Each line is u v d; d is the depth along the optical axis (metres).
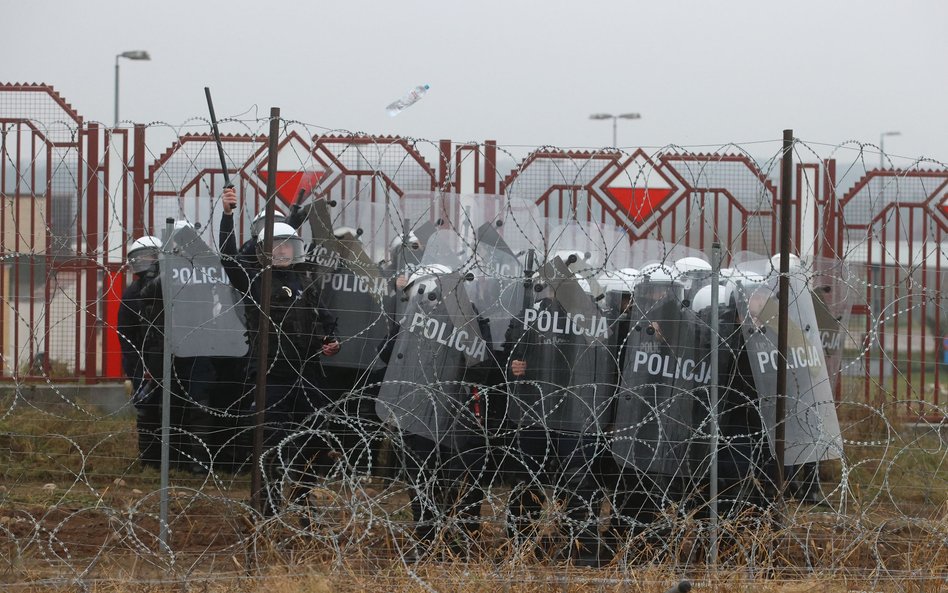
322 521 16.88
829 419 19.41
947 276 27.70
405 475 18.36
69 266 23.64
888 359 23.62
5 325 24.80
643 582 16.28
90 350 23.66
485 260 19.56
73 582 16.16
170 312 18.08
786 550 17.55
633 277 18.61
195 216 22.11
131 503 19.61
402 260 19.72
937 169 28.52
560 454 18.33
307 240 20.41
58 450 21.30
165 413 17.78
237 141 26.00
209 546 17.80
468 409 18.00
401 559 16.39
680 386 18.30
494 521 16.92
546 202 27.97
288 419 19.11
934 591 16.66
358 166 26.84
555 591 16.22
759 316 18.72
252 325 19.45
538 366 18.48
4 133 22.89
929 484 20.22
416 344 18.58
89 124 22.84
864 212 28.52
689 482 18.08
